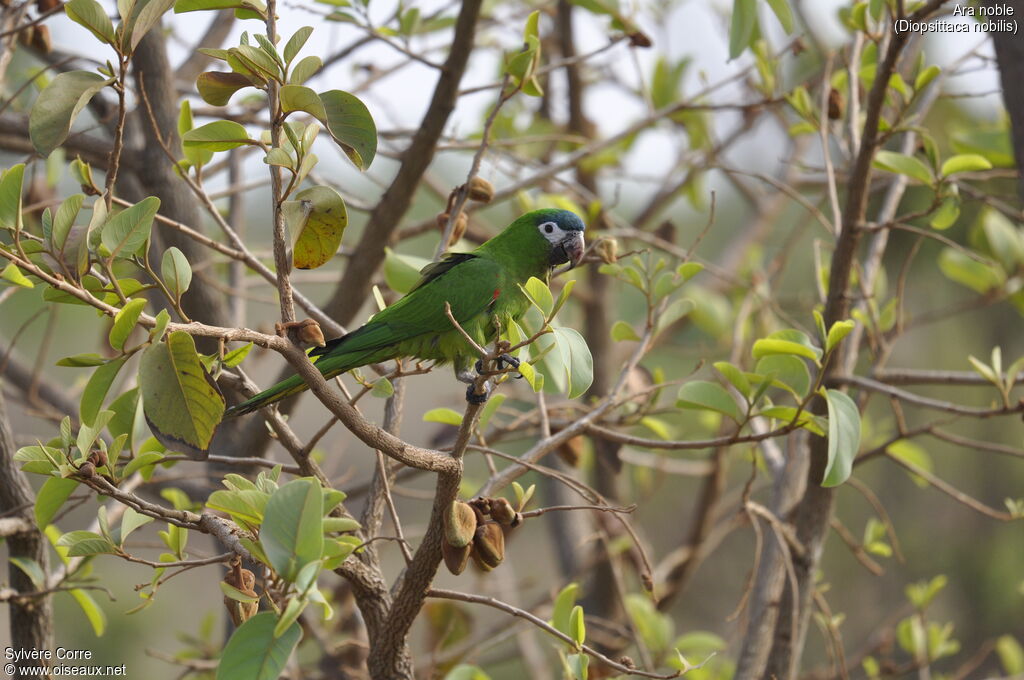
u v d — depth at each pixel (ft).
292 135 16.83
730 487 69.10
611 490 44.06
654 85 46.26
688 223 76.74
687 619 73.87
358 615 36.09
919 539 68.95
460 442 18.86
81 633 60.54
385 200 31.07
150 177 31.27
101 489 17.88
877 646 38.27
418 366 22.12
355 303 32.37
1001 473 67.36
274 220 17.42
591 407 31.22
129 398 22.88
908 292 65.26
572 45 46.85
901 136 36.06
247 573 18.42
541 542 73.46
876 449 29.12
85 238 16.29
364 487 34.37
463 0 28.17
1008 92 20.39
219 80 19.12
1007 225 37.91
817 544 29.12
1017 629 66.49
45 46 30.73
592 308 47.21
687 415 58.95
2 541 26.84
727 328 48.49
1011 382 25.71
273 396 21.20
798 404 22.25
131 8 16.97
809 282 67.87
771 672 28.81
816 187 54.34
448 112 29.60
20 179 16.30
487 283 27.58
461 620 37.32
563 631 25.82
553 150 49.06
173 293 17.33
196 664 31.24
